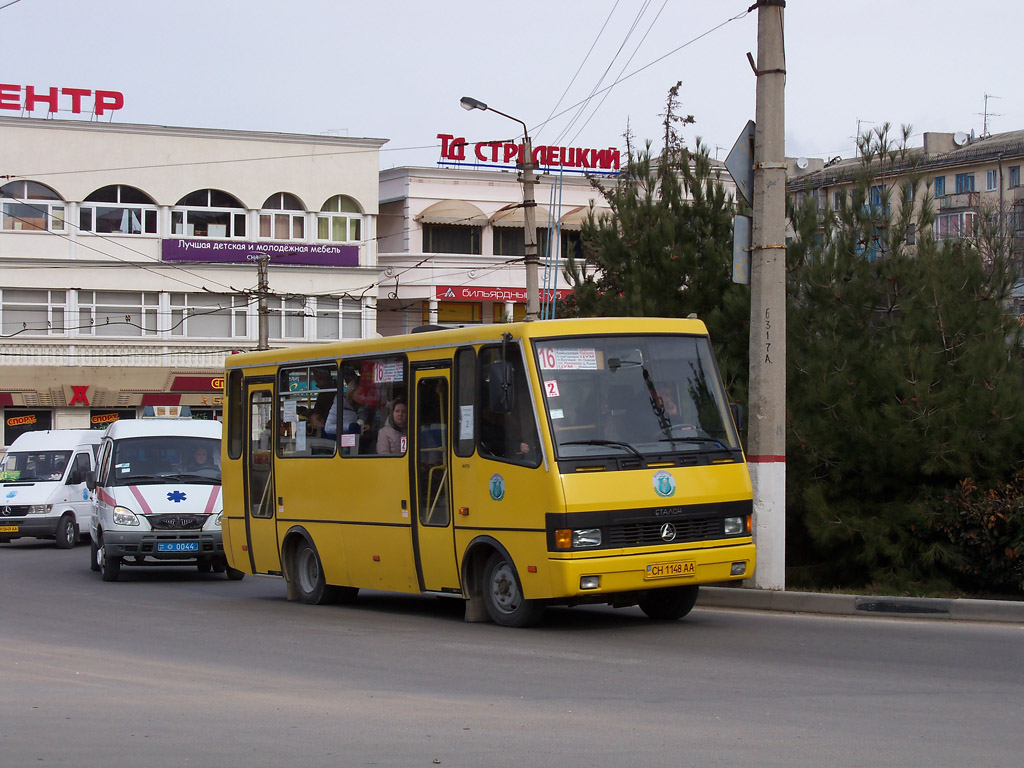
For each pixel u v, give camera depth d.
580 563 11.28
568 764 6.77
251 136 53.84
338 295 55.00
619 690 8.89
